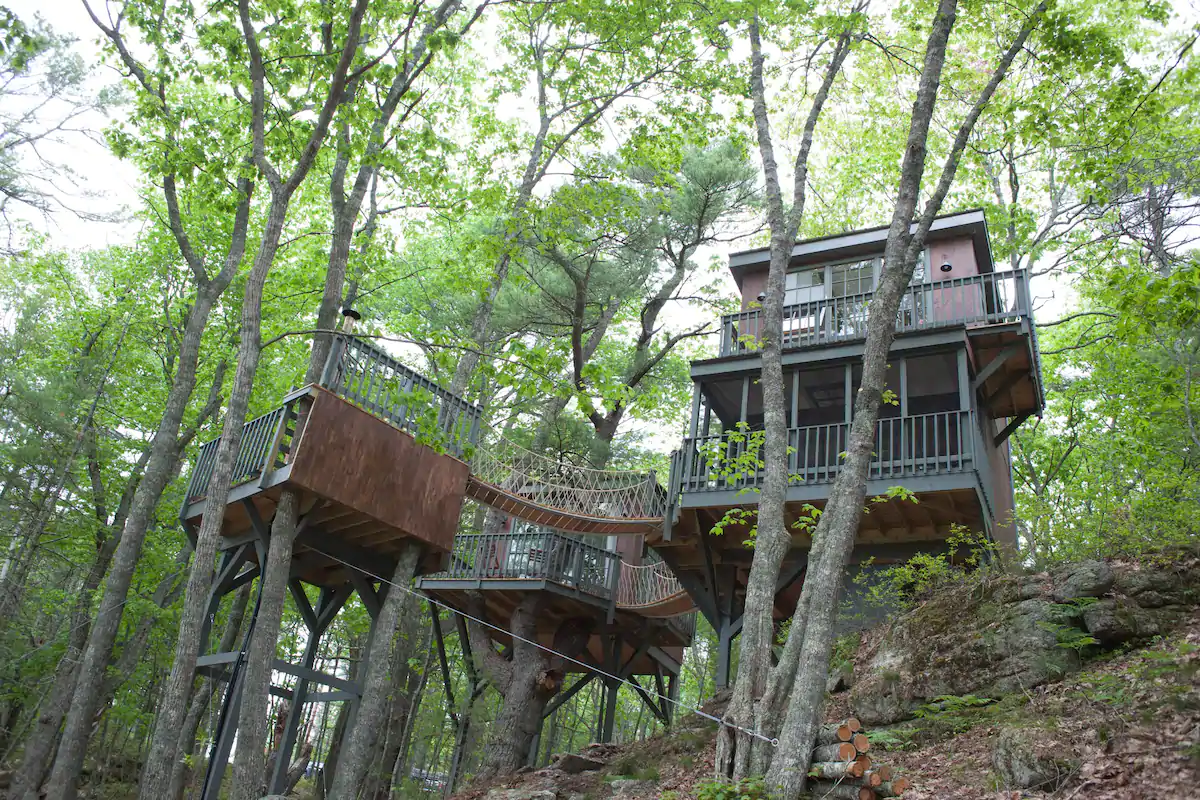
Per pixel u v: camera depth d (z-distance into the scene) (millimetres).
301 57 11867
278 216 10656
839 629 12516
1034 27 9977
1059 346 21016
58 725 15211
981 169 19250
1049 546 10367
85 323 19516
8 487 16656
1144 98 10031
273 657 9961
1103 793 6223
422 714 17031
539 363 10000
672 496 13758
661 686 19344
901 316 14078
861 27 11625
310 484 10336
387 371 11844
